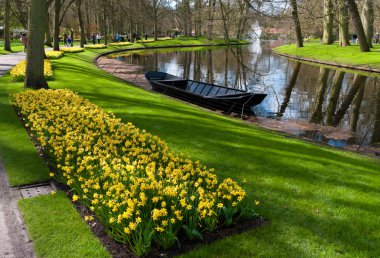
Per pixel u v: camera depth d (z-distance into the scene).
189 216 4.82
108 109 11.82
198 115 12.05
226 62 40.97
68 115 9.00
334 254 4.48
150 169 5.73
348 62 35.12
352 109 17.94
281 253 4.44
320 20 38.09
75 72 20.84
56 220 5.03
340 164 7.91
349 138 13.15
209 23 14.73
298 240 4.74
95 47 47.03
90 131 7.55
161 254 4.37
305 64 38.53
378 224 5.23
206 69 34.62
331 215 5.46
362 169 7.71
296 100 19.98
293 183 6.59
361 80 26.50
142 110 11.98
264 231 4.91
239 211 5.23
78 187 5.55
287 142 9.49
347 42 46.56
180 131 9.75
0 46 44.00
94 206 5.04
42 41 14.27
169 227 4.46
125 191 4.84
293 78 28.19
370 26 42.66
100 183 5.59
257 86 24.66
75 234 4.71
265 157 7.96
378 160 8.86
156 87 19.62
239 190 5.29
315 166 7.59
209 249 4.46
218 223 5.04
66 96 11.16
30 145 8.03
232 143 8.90
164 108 12.66
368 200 6.02
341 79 27.22
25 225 4.93
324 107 18.38
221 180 6.53
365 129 14.46
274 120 15.42
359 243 4.74
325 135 13.44
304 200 5.91
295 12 17.23
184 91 17.22
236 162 7.54
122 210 4.64
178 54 50.72
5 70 20.67
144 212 4.73
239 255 4.36
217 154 8.00
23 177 6.42
